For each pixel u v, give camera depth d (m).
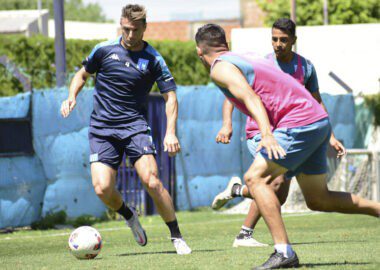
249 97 10.11
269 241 16.33
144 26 13.43
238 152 30.98
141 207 27.94
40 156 24.08
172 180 28.64
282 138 10.37
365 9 62.00
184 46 38.34
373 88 38.22
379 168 30.98
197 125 29.42
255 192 10.44
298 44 39.06
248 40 40.34
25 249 17.77
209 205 29.94
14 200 23.19
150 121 27.78
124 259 12.80
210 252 13.55
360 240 15.98
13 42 33.03
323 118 10.55
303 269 10.28
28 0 125.06
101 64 13.59
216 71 10.45
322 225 22.17
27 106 23.80
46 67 33.72
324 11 60.28
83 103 25.44
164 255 13.30
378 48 38.47
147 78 13.63
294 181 28.91
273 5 64.06
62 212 24.66
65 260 13.23
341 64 38.69
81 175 25.33
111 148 13.61
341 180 31.03
